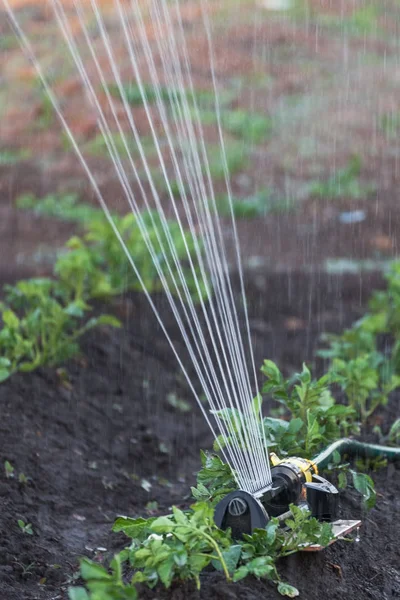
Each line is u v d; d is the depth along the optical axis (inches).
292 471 179.2
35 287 341.7
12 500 237.0
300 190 698.8
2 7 1080.2
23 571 197.5
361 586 182.2
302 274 486.3
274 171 746.8
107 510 251.1
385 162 774.5
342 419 256.4
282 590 161.5
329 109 901.8
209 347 384.8
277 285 466.6
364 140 827.4
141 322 394.0
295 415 221.3
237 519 167.8
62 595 185.8
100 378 341.1
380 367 338.6
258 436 185.2
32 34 1020.5
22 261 506.6
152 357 369.4
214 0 1168.2
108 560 210.8
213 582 159.2
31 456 266.7
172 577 156.3
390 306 403.9
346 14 1160.2
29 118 868.6
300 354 387.9
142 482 277.0
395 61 1039.6
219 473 181.3
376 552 199.6
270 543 161.3
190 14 1122.0
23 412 294.2
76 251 378.6
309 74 991.0
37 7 1085.8
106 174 733.3
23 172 744.3
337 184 710.5
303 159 775.7
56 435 287.9
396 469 247.8
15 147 807.1
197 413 336.2
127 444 299.7
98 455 286.4
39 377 323.0
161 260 420.5
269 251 549.0
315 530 167.3
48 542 218.4
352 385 281.7
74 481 262.5
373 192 697.6
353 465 246.2
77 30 1007.0
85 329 342.0
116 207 652.7
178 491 274.5
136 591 152.5
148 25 691.4
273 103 913.5
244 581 160.7
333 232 598.9
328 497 178.7
